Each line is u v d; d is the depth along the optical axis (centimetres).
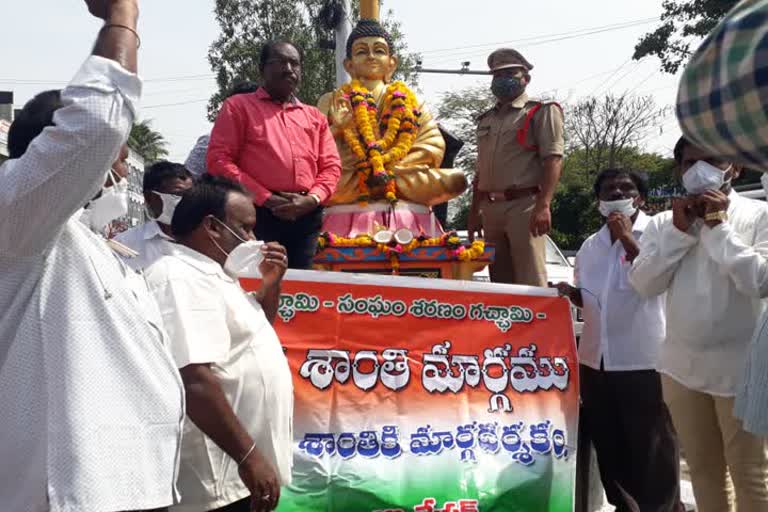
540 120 582
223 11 2389
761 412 343
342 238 559
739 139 138
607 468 496
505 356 470
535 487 455
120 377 230
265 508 290
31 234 221
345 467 427
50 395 221
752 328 413
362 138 626
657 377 480
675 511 486
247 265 329
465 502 440
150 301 257
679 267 432
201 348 286
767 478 409
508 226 599
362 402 439
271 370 315
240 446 287
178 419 241
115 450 223
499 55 601
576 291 498
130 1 234
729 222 422
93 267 235
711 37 138
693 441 430
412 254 559
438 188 635
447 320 464
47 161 213
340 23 1195
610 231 502
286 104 549
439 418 448
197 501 303
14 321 227
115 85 219
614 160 3903
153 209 421
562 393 474
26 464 220
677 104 147
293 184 535
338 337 446
